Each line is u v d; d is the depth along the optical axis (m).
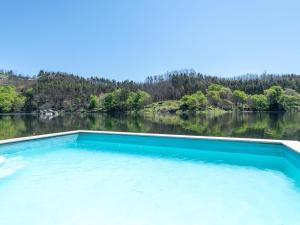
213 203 3.25
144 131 22.42
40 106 68.75
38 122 33.47
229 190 3.72
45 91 72.81
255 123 30.33
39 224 2.74
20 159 5.75
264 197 3.43
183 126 27.38
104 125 29.56
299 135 18.66
